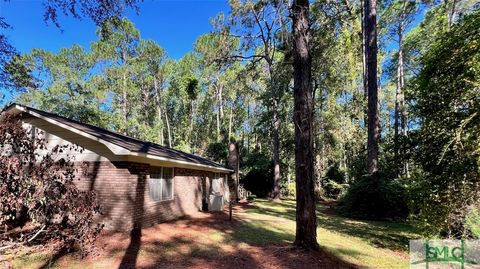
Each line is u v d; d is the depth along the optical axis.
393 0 20.84
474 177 5.19
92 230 4.71
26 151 4.46
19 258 5.32
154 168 9.62
